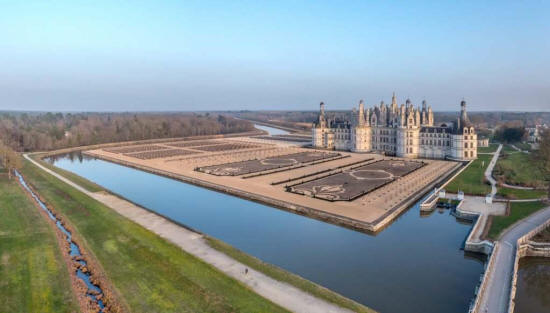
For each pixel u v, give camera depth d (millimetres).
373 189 134750
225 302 57594
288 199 122500
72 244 86312
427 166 186000
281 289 61875
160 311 56000
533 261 81062
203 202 127062
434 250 85188
